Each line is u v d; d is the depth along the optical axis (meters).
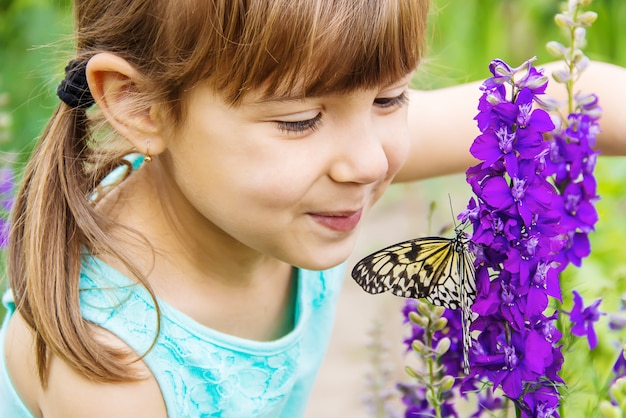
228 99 0.89
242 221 0.92
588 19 0.93
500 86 0.86
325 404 1.61
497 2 2.24
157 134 0.95
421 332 0.98
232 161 0.91
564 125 0.91
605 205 1.50
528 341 0.87
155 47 0.93
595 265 1.41
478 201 0.86
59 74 1.12
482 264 0.87
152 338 0.98
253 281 1.04
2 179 1.32
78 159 1.00
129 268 0.97
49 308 0.97
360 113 0.90
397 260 0.89
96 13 0.97
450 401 1.07
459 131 1.12
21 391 1.05
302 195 0.90
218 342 1.02
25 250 1.00
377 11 0.88
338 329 1.80
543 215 0.86
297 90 0.88
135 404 0.98
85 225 0.98
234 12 0.88
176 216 1.00
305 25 0.87
